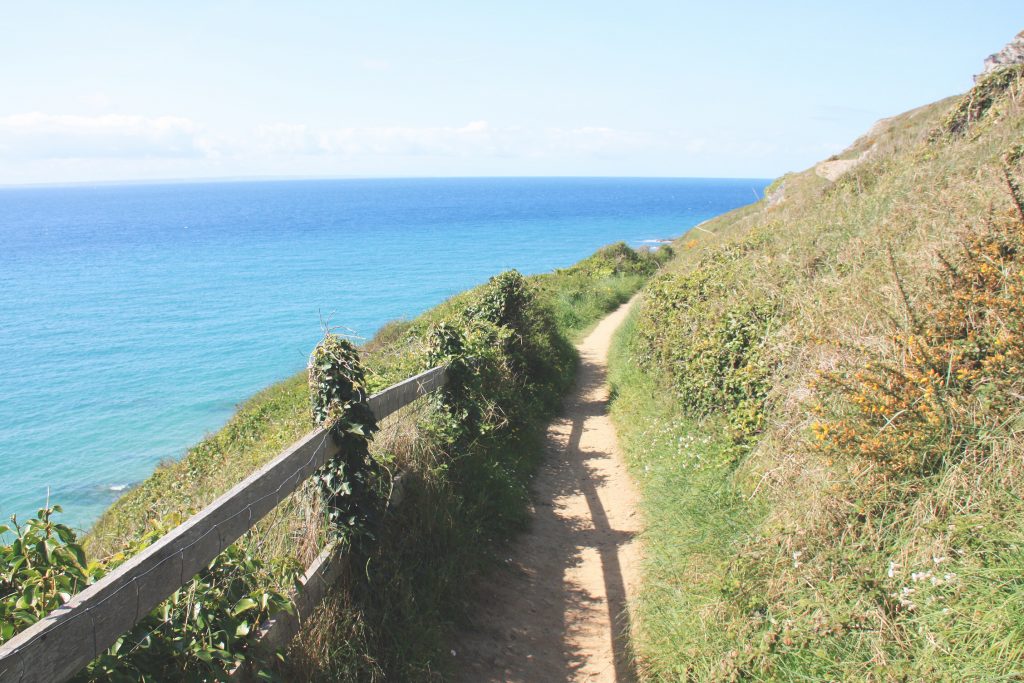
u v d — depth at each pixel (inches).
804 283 288.8
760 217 697.0
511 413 323.0
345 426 158.1
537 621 186.2
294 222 6825.8
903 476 144.6
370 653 143.8
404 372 275.0
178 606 109.7
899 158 511.8
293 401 498.6
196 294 2495.1
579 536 241.3
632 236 4662.9
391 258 3472.0
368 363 374.3
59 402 1206.3
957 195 265.0
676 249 1414.9
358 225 6200.8
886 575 132.0
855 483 150.9
